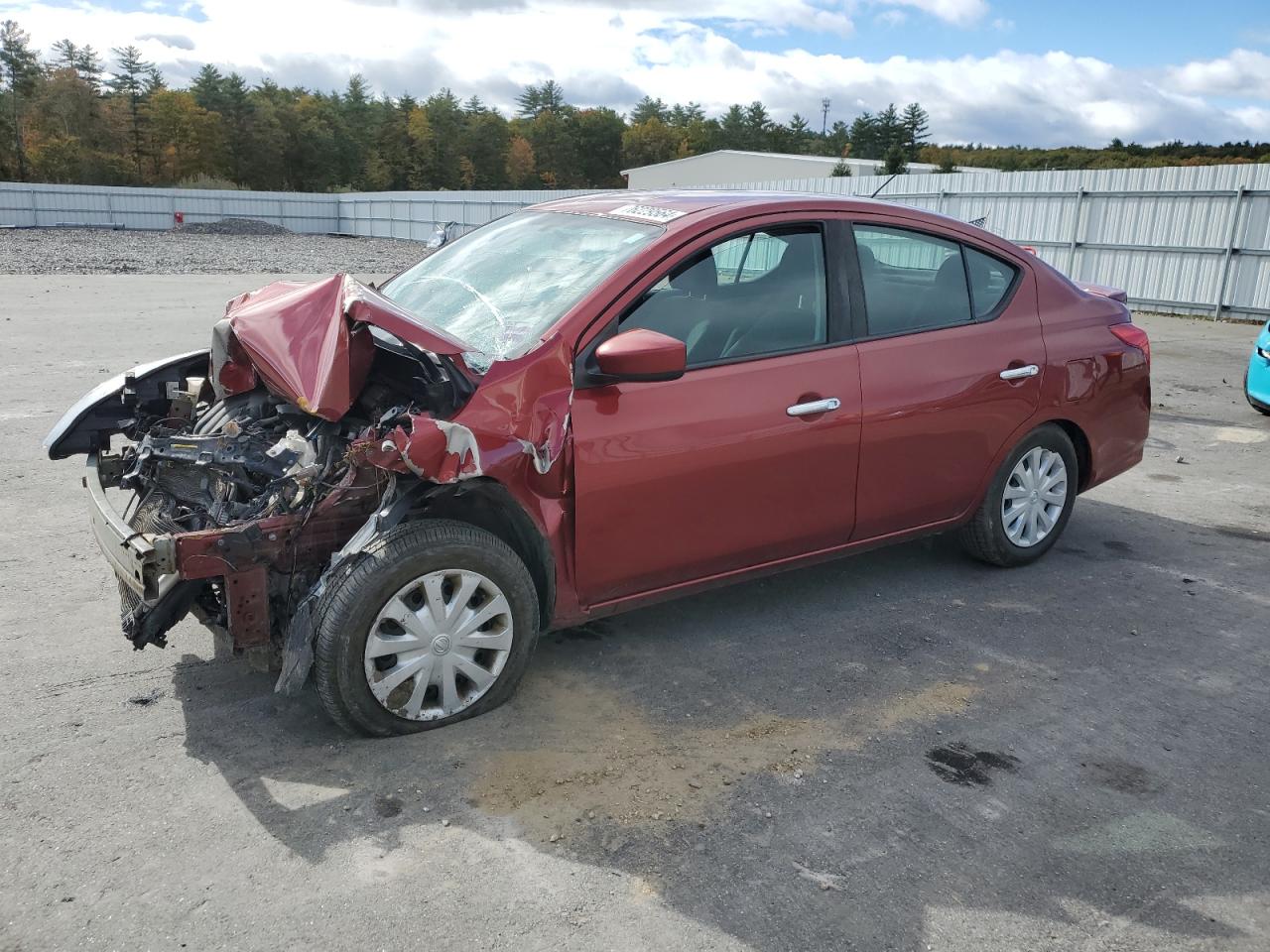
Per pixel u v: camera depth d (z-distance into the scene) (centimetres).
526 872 259
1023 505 473
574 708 346
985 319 443
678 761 314
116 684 353
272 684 355
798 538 393
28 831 270
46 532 509
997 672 383
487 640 329
